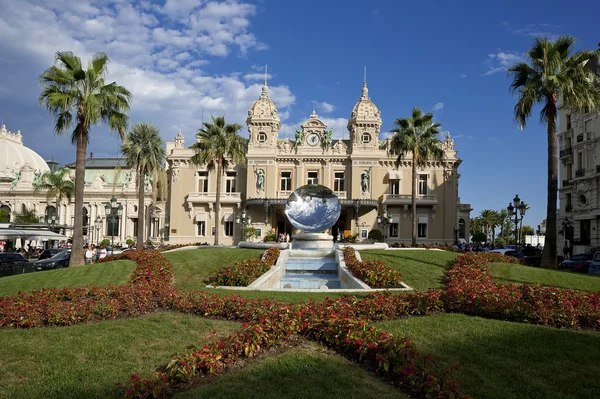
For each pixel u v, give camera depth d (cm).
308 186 3303
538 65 2781
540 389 723
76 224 2691
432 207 5772
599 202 4784
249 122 5809
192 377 744
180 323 1121
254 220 5747
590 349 930
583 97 2625
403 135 4162
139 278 1973
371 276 1941
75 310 1147
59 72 2658
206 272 2411
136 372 789
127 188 7231
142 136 4291
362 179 5716
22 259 3241
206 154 4569
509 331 1047
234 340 855
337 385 716
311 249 2836
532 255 3750
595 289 1909
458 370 782
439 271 2288
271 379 742
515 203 3719
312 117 5919
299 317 1006
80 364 831
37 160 10294
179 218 6016
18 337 999
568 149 5350
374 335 845
